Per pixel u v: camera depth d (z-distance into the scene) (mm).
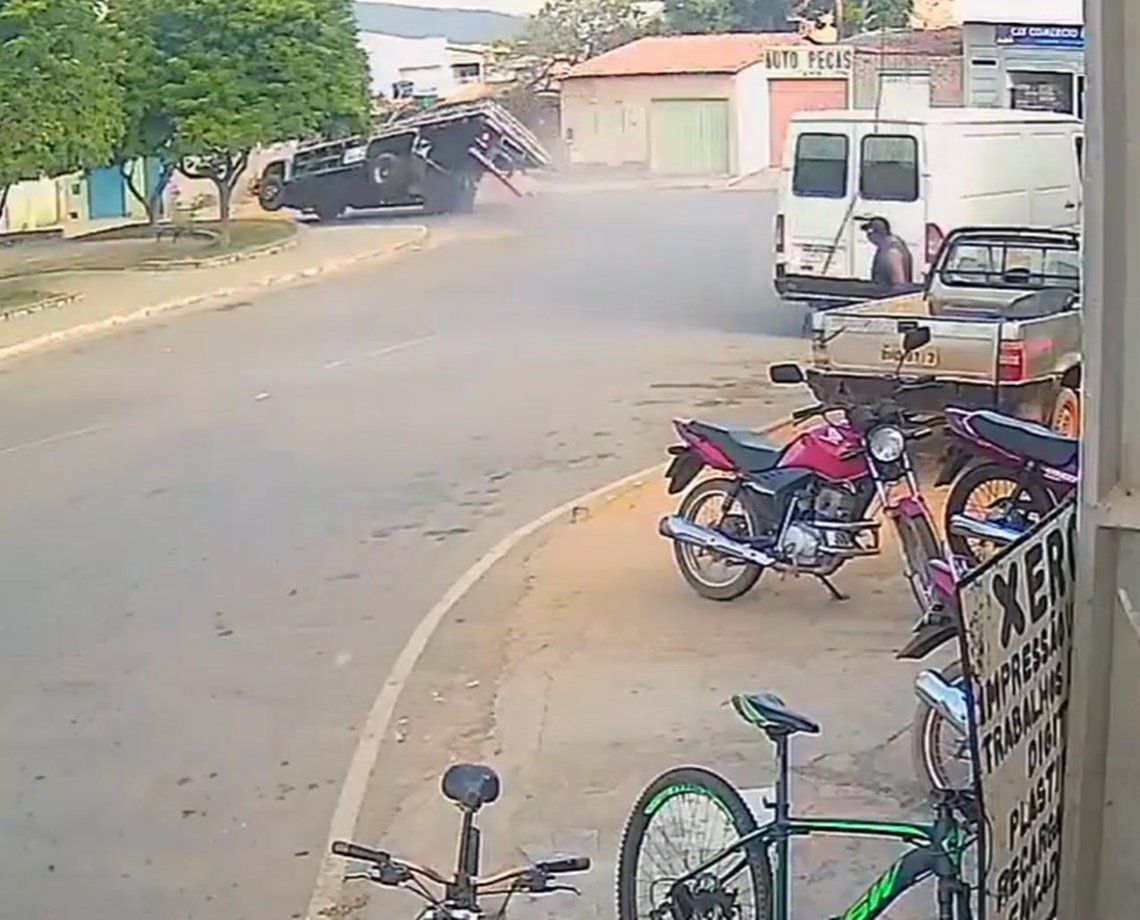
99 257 31781
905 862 4375
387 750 7320
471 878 4812
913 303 13539
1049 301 13227
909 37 41562
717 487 9328
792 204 18750
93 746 7527
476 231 35500
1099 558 3613
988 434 9094
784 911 4707
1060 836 3711
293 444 14297
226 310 24625
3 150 23594
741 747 7098
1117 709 3656
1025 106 32438
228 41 31047
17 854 6453
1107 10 3426
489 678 8188
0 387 18375
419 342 20188
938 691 5707
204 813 6773
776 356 17922
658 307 22484
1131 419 3564
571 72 57000
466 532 11109
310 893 6043
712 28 68750
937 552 7805
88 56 25062
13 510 12289
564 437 14141
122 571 10469
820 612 8969
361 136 39188
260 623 9273
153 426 15461
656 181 50406
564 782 6836
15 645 9039
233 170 32438
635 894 5238
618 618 9016
